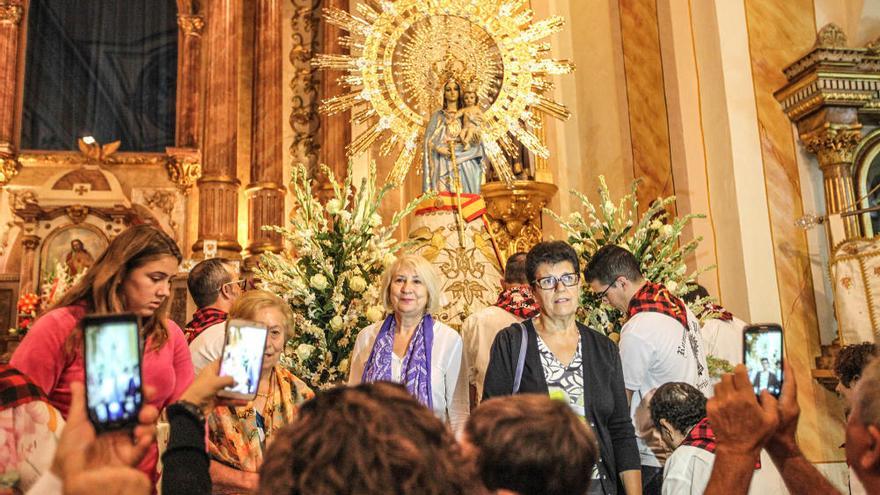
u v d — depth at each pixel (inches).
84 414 45.4
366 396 38.2
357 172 334.6
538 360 110.5
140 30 446.0
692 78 241.6
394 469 34.5
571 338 113.2
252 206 392.5
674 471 97.3
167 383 91.2
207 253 369.4
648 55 270.2
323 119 388.8
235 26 414.0
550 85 258.1
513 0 257.9
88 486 38.6
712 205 226.2
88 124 434.0
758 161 218.7
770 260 212.7
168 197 411.2
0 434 68.4
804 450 199.5
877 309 189.2
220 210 390.6
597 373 110.1
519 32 253.9
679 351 124.0
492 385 111.4
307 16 421.4
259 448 106.3
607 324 163.8
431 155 231.0
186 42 432.5
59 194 400.5
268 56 406.9
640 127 272.1
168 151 410.0
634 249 166.4
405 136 250.4
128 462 44.9
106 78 439.5
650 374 123.9
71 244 394.6
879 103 210.2
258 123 401.4
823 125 207.0
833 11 230.4
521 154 310.3
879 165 211.0
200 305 157.1
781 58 225.0
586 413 107.6
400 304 127.1
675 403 108.8
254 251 383.9
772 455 61.6
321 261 156.3
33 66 433.7
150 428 47.1
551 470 45.7
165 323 92.9
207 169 396.5
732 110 221.3
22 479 69.1
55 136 430.0
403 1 251.9
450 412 123.3
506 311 141.1
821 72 204.8
